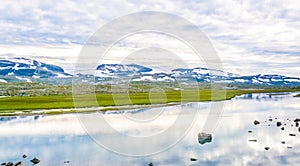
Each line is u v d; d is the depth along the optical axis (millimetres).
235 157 32250
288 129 46219
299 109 73438
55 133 44938
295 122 52656
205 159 31406
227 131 44781
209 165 29484
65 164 29953
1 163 30000
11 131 47281
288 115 62062
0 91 164625
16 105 82125
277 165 29766
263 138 40406
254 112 66812
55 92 162375
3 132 46562
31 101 93500
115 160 31062
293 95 143250
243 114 63188
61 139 40781
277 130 45500
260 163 30250
